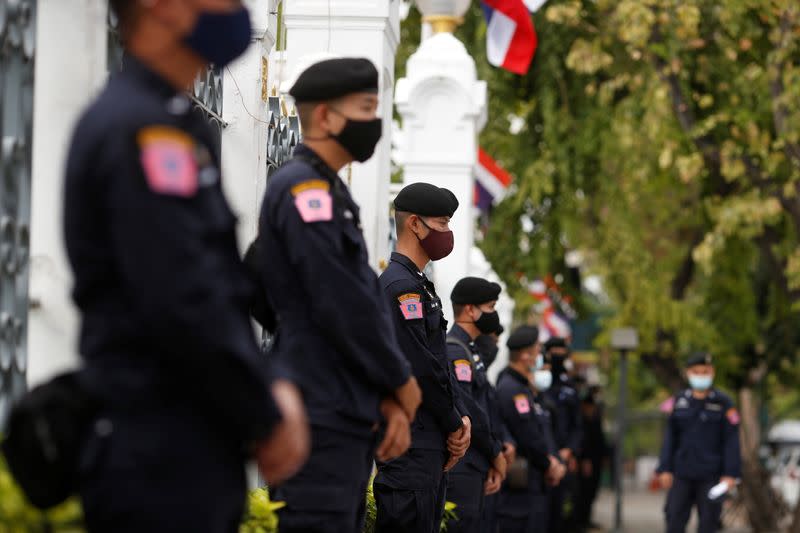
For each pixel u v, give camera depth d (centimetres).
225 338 625
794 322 5028
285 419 672
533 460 2644
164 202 621
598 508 6347
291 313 998
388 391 1016
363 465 1023
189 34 663
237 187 1451
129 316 638
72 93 975
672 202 4481
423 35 2784
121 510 641
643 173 4094
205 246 636
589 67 3688
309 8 1939
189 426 652
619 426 4625
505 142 4334
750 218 3562
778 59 3244
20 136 970
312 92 1012
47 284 984
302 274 979
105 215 629
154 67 666
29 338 988
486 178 3244
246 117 1453
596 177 4291
